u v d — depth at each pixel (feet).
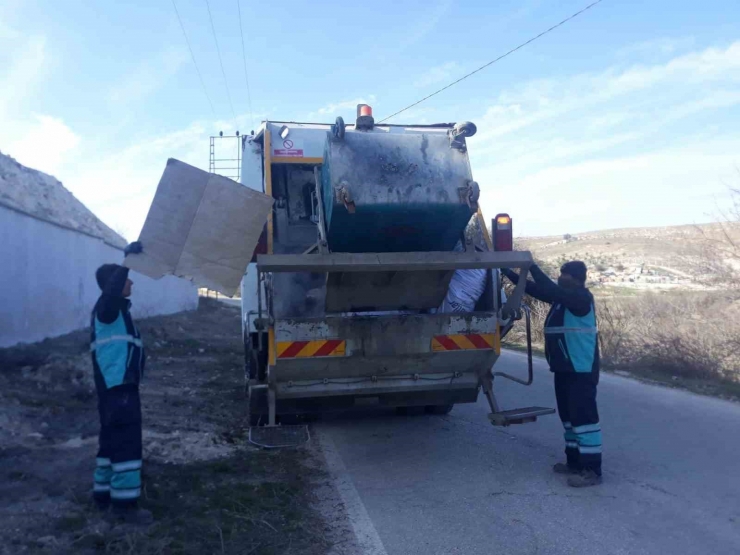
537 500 17.66
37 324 38.58
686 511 16.80
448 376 21.63
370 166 18.72
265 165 23.48
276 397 20.70
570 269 19.75
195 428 23.90
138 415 15.29
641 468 20.36
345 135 19.13
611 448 22.66
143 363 15.94
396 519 16.40
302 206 24.34
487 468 20.61
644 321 48.01
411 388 21.38
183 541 14.12
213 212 16.71
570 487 18.69
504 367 42.70
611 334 44.60
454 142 19.65
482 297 21.45
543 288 19.06
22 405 23.26
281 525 15.65
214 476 18.78
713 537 15.21
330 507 17.26
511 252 18.75
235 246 16.78
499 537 15.28
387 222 18.98
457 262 18.12
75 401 25.27
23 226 36.47
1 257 33.40
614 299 57.41
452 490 18.57
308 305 19.88
